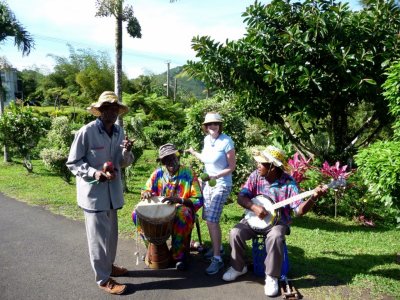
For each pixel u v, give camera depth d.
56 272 3.93
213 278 3.85
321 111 7.02
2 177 9.02
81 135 3.37
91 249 3.47
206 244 4.73
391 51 6.45
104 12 7.25
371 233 5.48
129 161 3.57
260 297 3.49
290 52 6.70
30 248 4.54
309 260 4.27
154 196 4.15
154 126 19.86
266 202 3.71
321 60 6.72
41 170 10.17
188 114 6.37
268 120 7.59
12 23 12.06
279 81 6.45
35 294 3.48
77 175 3.35
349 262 4.26
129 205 6.57
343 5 6.48
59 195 7.20
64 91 35.78
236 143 6.27
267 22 7.05
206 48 6.89
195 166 6.05
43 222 5.51
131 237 4.92
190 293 3.55
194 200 4.04
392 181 3.95
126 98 25.33
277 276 3.56
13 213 5.94
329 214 6.48
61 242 4.75
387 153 4.18
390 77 4.44
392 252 4.62
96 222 3.43
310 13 6.84
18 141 9.49
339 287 3.64
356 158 4.74
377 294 3.51
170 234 3.94
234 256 3.77
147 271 3.99
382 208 6.05
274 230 3.57
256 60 6.74
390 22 6.69
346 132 7.94
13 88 45.88
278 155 3.71
